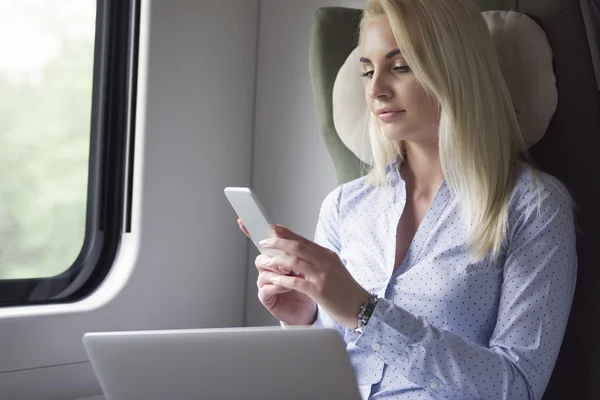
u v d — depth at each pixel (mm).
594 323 1382
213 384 946
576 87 1432
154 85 2035
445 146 1364
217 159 2227
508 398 1182
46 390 1790
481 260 1312
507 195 1334
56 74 1949
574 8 1439
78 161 1976
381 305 1208
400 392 1324
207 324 2209
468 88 1362
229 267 2270
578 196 1421
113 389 965
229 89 2252
